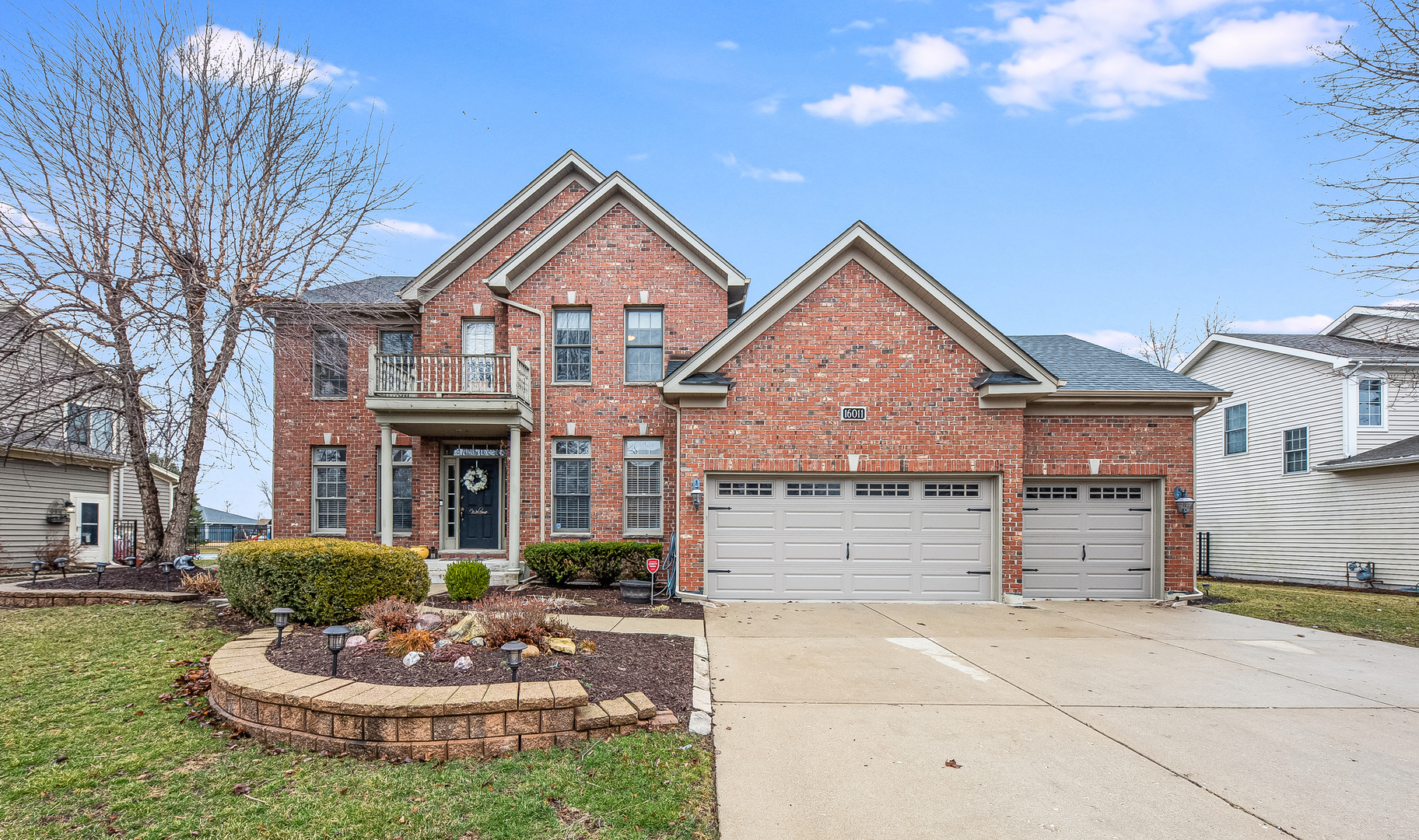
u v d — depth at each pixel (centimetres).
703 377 1272
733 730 580
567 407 1499
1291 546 1889
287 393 1588
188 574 1162
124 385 1286
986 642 914
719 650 855
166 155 1328
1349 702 668
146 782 450
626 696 591
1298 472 1875
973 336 1271
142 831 391
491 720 510
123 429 1505
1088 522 1352
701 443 1276
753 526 1284
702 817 427
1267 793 468
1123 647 896
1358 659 851
